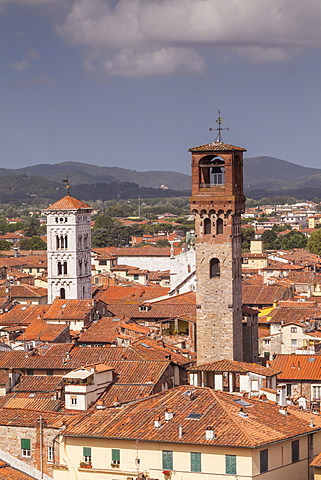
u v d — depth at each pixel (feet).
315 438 644.69
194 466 610.24
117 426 645.51
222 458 604.49
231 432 614.75
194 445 609.42
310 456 639.76
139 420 647.97
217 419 633.61
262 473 604.49
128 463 630.74
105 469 635.25
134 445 628.69
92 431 644.69
